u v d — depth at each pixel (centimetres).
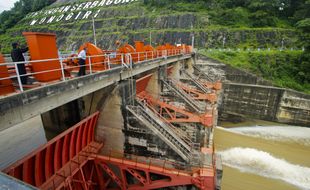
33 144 1265
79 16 9919
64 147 1287
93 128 1655
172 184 1422
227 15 6469
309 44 3953
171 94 2658
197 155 1562
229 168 2350
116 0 10512
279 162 2461
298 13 5766
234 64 4288
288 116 3347
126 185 1563
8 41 9075
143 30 7400
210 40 5984
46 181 1198
